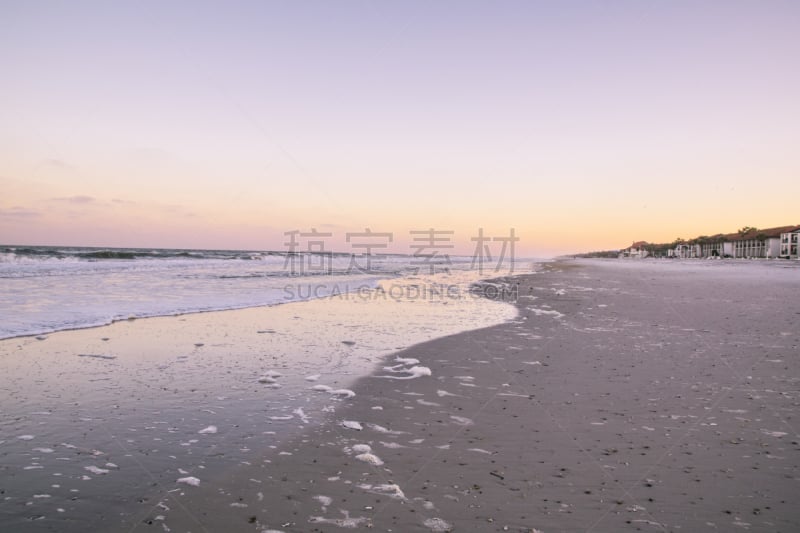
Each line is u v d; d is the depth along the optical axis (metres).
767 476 3.80
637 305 14.75
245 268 34.75
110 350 8.06
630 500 3.46
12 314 11.11
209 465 4.05
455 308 14.16
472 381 6.56
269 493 3.59
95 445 4.41
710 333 9.93
